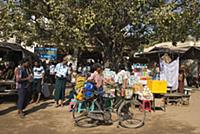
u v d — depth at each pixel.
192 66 24.58
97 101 9.11
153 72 15.89
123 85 10.65
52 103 12.64
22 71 9.77
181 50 21.27
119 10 13.17
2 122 9.09
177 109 12.15
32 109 11.23
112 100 9.78
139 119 9.26
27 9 14.52
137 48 17.61
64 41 14.89
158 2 13.73
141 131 8.43
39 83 12.68
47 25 15.05
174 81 14.01
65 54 21.95
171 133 8.31
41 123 9.07
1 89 12.43
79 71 19.53
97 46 17.33
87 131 8.28
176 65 14.02
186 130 8.68
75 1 13.54
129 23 14.29
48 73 17.02
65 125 8.90
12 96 14.34
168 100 13.07
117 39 15.32
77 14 12.86
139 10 13.19
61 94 11.87
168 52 17.75
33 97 12.78
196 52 21.98
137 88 11.30
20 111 9.80
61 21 13.39
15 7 14.06
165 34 14.56
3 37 15.09
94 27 14.21
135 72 13.72
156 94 12.73
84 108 9.20
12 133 7.89
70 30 13.31
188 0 14.70
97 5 12.72
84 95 9.17
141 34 15.87
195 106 13.00
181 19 14.26
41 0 14.23
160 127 8.97
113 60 16.11
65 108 11.55
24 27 14.88
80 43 14.89
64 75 11.77
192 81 23.56
